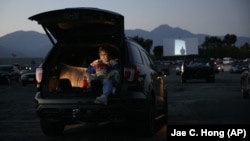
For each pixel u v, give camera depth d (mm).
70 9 8586
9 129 10680
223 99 17922
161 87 10844
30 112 14438
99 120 8703
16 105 17016
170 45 92938
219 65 68375
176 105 15719
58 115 8805
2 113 14156
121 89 8680
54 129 9602
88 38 9281
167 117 11453
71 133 10086
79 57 10062
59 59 9406
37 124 11508
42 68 9094
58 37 9383
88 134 9922
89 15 8586
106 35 9086
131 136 9562
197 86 27234
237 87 25453
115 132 10133
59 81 9250
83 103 8672
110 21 8609
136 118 8844
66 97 8812
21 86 33312
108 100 8586
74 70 9992
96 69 9227
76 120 8758
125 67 8758
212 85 28016
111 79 8672
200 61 32125
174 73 62531
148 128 9195
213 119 11898
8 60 96438
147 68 9781
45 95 8984
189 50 90875
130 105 8672
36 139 9383
